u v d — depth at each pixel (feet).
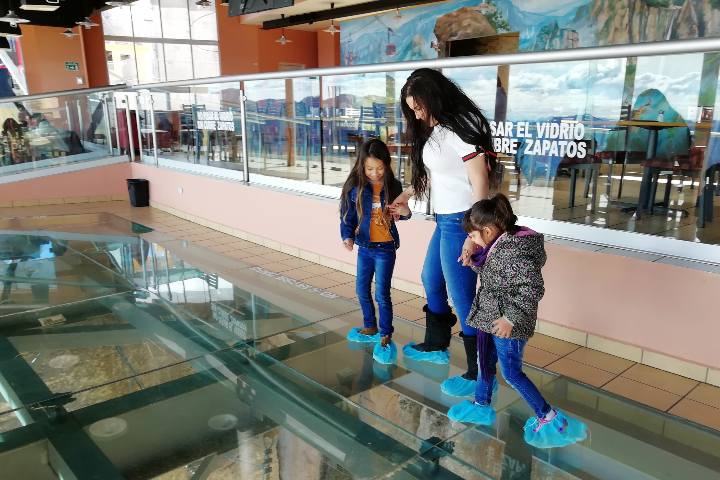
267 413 7.74
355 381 8.43
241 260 15.47
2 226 19.92
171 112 21.72
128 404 8.09
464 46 32.60
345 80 13.20
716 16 20.98
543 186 10.03
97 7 29.30
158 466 6.64
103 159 25.57
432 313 8.50
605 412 7.31
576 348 9.45
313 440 7.07
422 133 7.36
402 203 8.21
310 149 15.06
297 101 14.94
